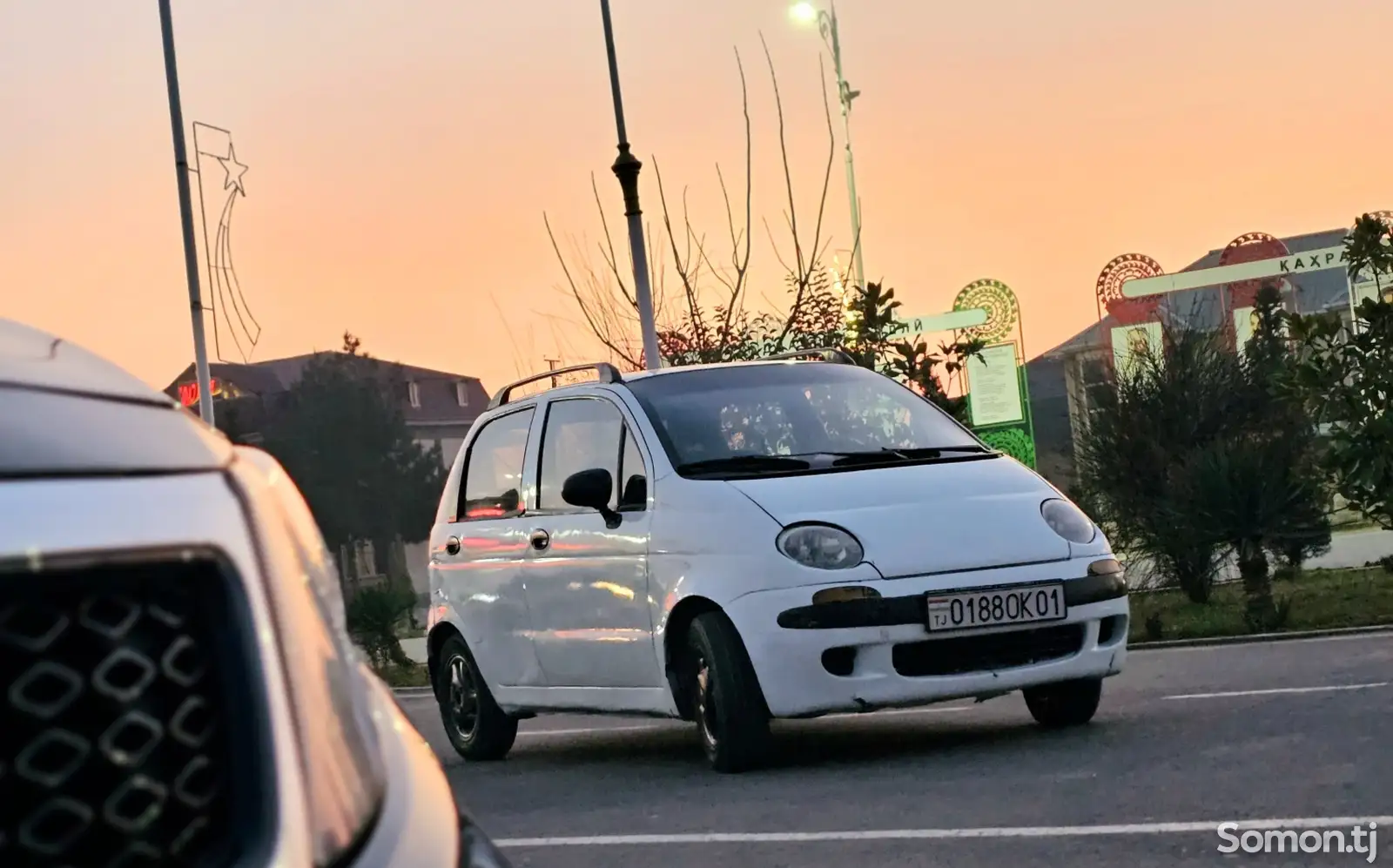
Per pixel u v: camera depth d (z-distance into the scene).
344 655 1.52
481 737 8.66
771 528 6.77
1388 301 13.46
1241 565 15.06
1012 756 6.65
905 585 6.64
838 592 6.59
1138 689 8.90
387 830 1.45
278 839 1.27
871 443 7.64
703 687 6.93
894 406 7.99
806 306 18.81
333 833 1.34
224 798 1.25
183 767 1.23
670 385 7.91
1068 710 7.37
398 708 1.79
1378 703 7.13
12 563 1.13
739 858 5.15
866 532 6.76
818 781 6.46
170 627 1.24
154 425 1.42
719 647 6.80
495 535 8.49
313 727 1.36
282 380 66.00
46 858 1.14
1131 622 15.20
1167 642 12.62
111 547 1.20
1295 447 16.44
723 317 20.08
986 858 4.82
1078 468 18.33
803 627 6.59
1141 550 17.70
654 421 7.60
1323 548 17.20
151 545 1.23
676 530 7.11
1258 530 15.33
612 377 8.01
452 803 1.66
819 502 6.90
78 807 1.16
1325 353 15.06
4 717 1.13
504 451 8.69
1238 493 15.27
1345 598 14.93
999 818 5.37
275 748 1.29
